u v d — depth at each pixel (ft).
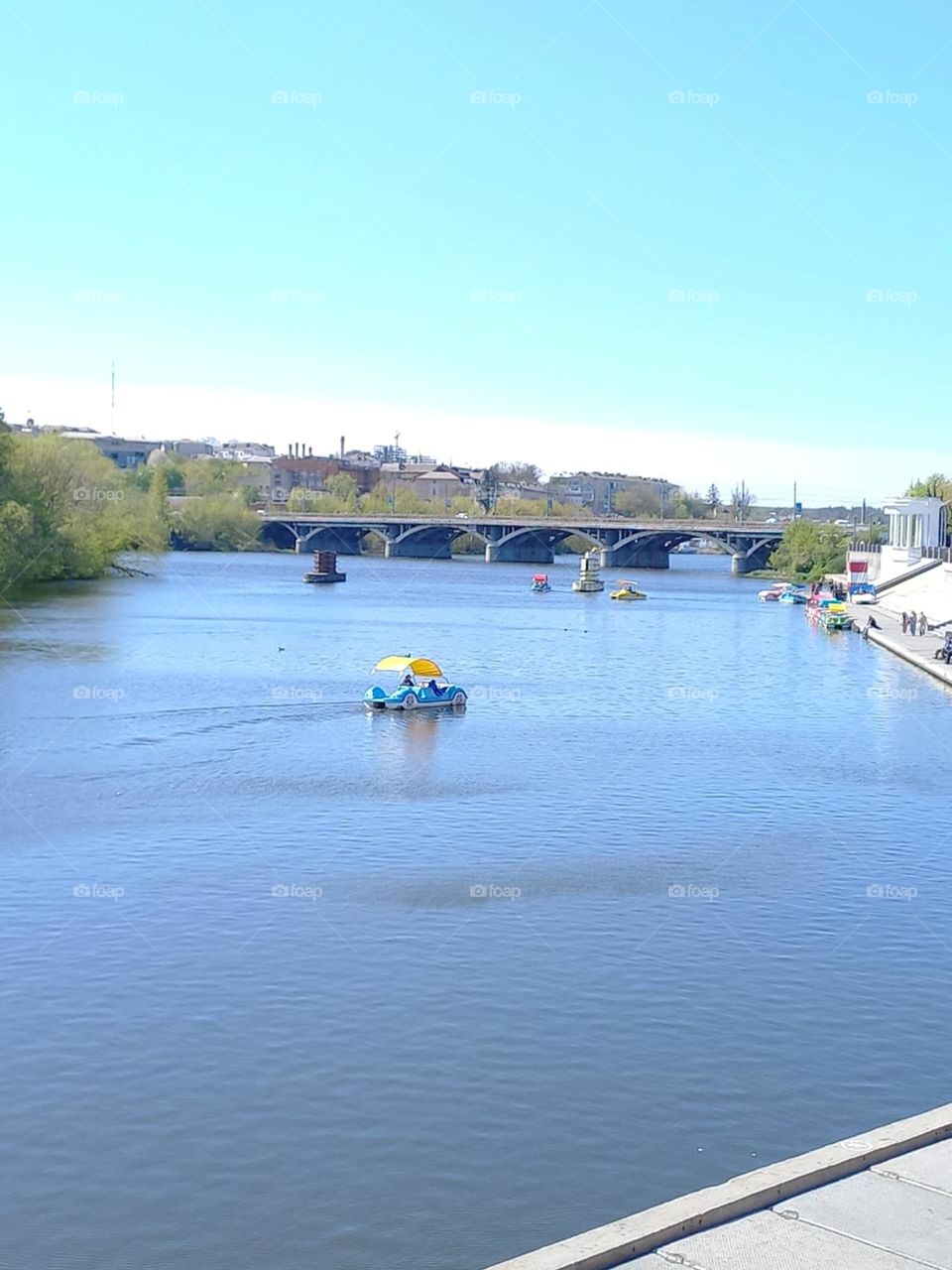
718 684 291.58
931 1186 51.80
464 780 177.68
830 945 111.55
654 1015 95.25
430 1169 73.46
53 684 257.14
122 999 96.73
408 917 116.78
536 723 229.25
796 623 468.34
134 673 276.62
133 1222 68.23
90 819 151.53
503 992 99.04
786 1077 85.30
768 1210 50.01
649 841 146.20
